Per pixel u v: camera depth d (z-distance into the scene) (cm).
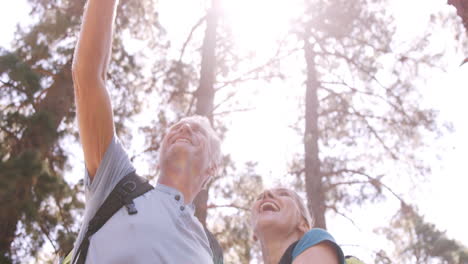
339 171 1583
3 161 908
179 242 185
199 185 221
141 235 179
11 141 992
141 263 174
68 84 1195
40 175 931
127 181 193
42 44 1212
